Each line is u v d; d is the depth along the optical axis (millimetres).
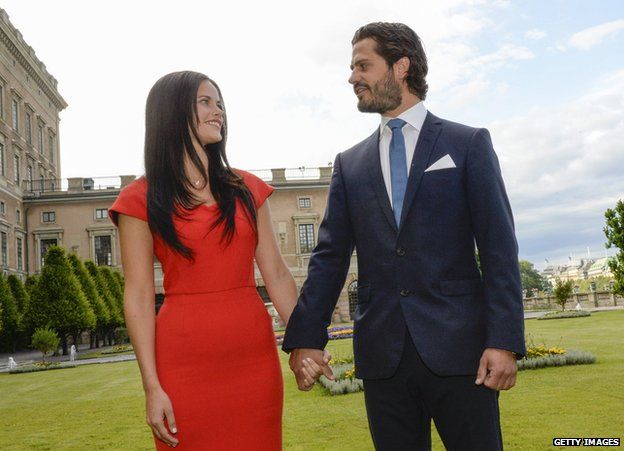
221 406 2121
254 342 2207
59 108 54688
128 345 32000
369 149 2506
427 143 2357
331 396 8102
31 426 7617
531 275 119875
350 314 39656
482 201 2230
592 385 7402
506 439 5109
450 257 2277
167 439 2070
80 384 12859
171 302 2219
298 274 40500
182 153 2248
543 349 10117
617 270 27141
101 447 5977
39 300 26859
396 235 2328
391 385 2311
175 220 2197
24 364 21406
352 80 2455
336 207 2535
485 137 2340
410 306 2270
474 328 2223
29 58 44500
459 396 2197
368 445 5316
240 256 2252
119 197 2262
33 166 46000
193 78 2318
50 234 40656
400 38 2389
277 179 41438
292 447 5402
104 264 40594
